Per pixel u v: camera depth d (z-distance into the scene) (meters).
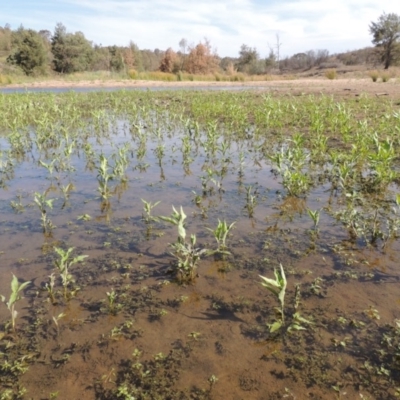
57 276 3.82
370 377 2.54
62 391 2.52
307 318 3.10
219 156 8.03
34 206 5.57
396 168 6.62
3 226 4.93
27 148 9.08
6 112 13.69
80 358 2.79
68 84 32.44
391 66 45.69
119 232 4.71
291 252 4.12
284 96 18.00
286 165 6.63
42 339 2.98
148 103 16.59
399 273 3.66
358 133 7.93
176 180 6.58
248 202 5.49
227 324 3.08
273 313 3.18
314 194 5.75
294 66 64.38
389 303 3.24
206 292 3.50
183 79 37.94
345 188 5.77
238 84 31.78
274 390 2.46
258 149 8.49
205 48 48.12
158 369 2.66
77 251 4.28
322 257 4.00
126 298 3.45
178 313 3.23
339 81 28.73
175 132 10.74
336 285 3.51
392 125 9.53
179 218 3.84
